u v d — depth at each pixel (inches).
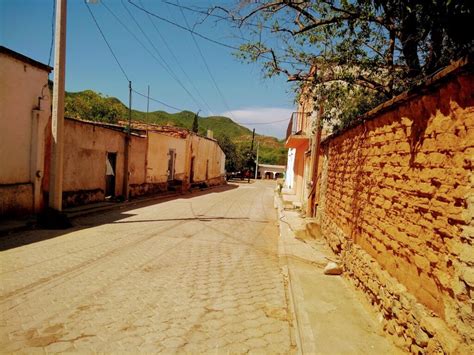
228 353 136.6
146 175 746.2
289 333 157.6
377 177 183.9
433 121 121.3
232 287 215.5
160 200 705.6
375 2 194.7
